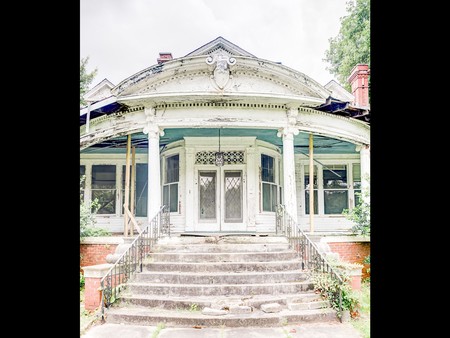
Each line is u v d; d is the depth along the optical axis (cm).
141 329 636
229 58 984
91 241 984
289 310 692
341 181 1388
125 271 784
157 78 1002
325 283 732
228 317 655
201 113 1004
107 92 1380
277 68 996
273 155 1237
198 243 927
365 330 620
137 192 1365
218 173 1161
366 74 1306
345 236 1022
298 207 1373
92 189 1364
